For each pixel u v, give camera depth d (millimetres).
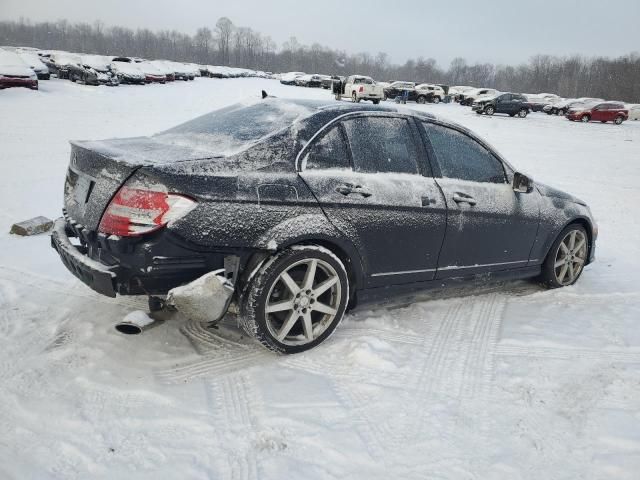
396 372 3262
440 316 4164
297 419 2729
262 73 75188
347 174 3504
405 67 144500
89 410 2697
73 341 3363
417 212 3752
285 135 3307
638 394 3156
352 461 2455
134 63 37188
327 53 134375
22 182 7629
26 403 2721
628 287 5137
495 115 37062
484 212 4156
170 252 2861
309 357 3365
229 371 3150
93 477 2260
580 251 5082
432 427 2738
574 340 3852
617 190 10867
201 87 37406
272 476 2318
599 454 2592
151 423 2629
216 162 3018
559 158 15828
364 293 3711
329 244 3453
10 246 5016
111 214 2875
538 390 3148
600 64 108188
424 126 3990
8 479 2209
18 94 21188
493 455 2549
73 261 3053
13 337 3371
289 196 3188
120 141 3574
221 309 2992
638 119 38875
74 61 31719
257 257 3160
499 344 3738
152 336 3490
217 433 2586
